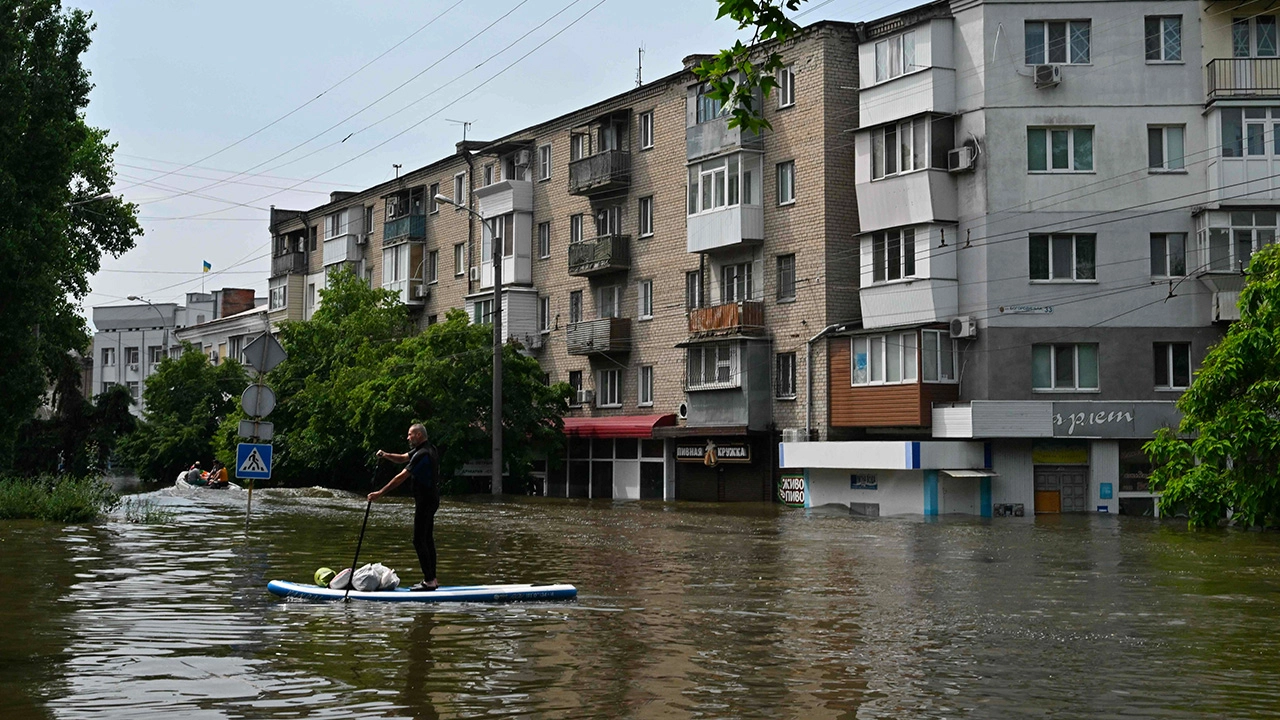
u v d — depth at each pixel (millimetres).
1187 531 27000
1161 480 29203
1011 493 36000
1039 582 15312
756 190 42438
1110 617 11836
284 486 58875
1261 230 35344
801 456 38781
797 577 15625
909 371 36844
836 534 24969
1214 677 8516
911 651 9547
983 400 36156
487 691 7758
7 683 7875
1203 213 35531
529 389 48250
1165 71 36250
